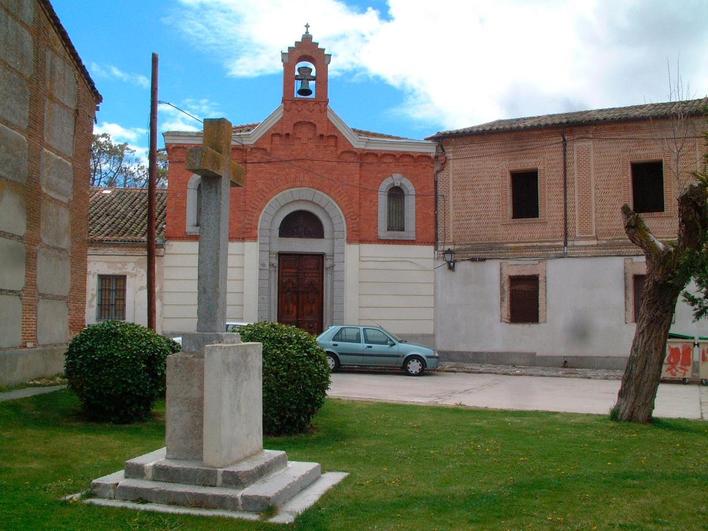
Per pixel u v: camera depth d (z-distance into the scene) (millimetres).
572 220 23828
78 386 10641
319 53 24922
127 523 5691
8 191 13758
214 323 6836
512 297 24500
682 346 20078
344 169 24766
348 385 18422
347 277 24500
